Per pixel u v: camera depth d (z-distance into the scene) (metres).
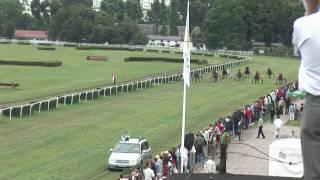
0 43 165.62
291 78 88.62
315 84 3.30
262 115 49.31
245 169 30.84
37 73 86.19
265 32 175.38
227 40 169.88
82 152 36.03
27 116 48.34
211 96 65.38
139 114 51.59
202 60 112.62
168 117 50.31
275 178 7.09
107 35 187.50
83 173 30.86
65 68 96.25
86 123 46.22
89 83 74.06
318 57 3.29
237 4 172.00
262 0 173.88
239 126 40.31
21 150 35.97
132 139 34.19
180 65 108.19
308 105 3.30
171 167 28.06
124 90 67.81
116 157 31.78
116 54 138.38
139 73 90.12
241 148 36.88
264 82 81.25
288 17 174.25
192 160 31.06
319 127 3.21
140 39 189.50
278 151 12.21
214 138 34.47
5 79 76.19
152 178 26.27
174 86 74.56
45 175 30.11
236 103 59.69
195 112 53.50
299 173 12.10
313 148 3.21
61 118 48.22
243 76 87.25
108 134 42.06
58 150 36.41
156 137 41.38
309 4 3.37
